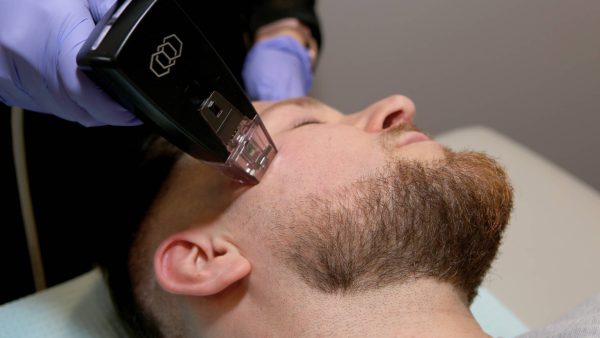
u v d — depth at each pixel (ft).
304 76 3.76
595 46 4.37
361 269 1.81
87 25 1.72
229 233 1.95
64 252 3.36
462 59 4.64
